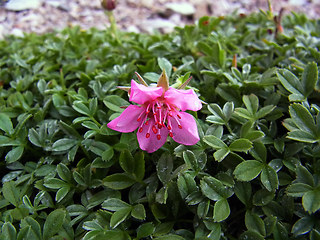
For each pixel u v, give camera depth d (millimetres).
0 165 75
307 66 70
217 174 62
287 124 64
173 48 106
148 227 57
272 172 59
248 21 132
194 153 63
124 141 68
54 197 71
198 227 58
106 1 107
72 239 58
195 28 101
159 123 58
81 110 73
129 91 62
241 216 65
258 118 67
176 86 67
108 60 100
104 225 58
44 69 102
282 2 199
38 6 192
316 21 126
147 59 104
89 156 72
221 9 193
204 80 84
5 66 115
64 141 71
